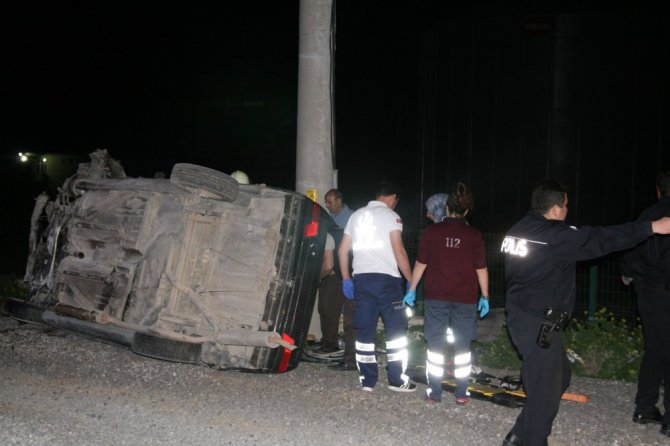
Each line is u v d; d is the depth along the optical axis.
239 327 6.70
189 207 6.98
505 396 6.62
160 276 6.91
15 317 8.42
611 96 17.88
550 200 5.25
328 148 9.36
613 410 6.59
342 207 8.34
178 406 6.45
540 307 5.10
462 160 19.11
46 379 7.25
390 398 6.83
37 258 8.62
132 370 7.56
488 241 12.01
